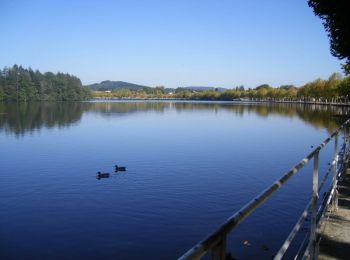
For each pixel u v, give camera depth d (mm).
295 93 187125
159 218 17734
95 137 49656
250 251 12930
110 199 21000
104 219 17828
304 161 3633
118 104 185750
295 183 21109
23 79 167125
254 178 24938
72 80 198250
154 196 21219
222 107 151375
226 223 1853
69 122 75062
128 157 33594
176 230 16328
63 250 14750
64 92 190500
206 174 26188
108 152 36781
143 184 23953
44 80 180250
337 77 124688
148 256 14117
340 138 38156
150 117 90688
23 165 31141
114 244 15094
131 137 48906
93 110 124062
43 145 42812
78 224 17328
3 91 160125
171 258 13953
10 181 25516
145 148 38844
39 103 165750
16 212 19234
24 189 23547
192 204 19656
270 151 36000
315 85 139875
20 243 15344
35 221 17922
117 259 13953
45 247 15070
